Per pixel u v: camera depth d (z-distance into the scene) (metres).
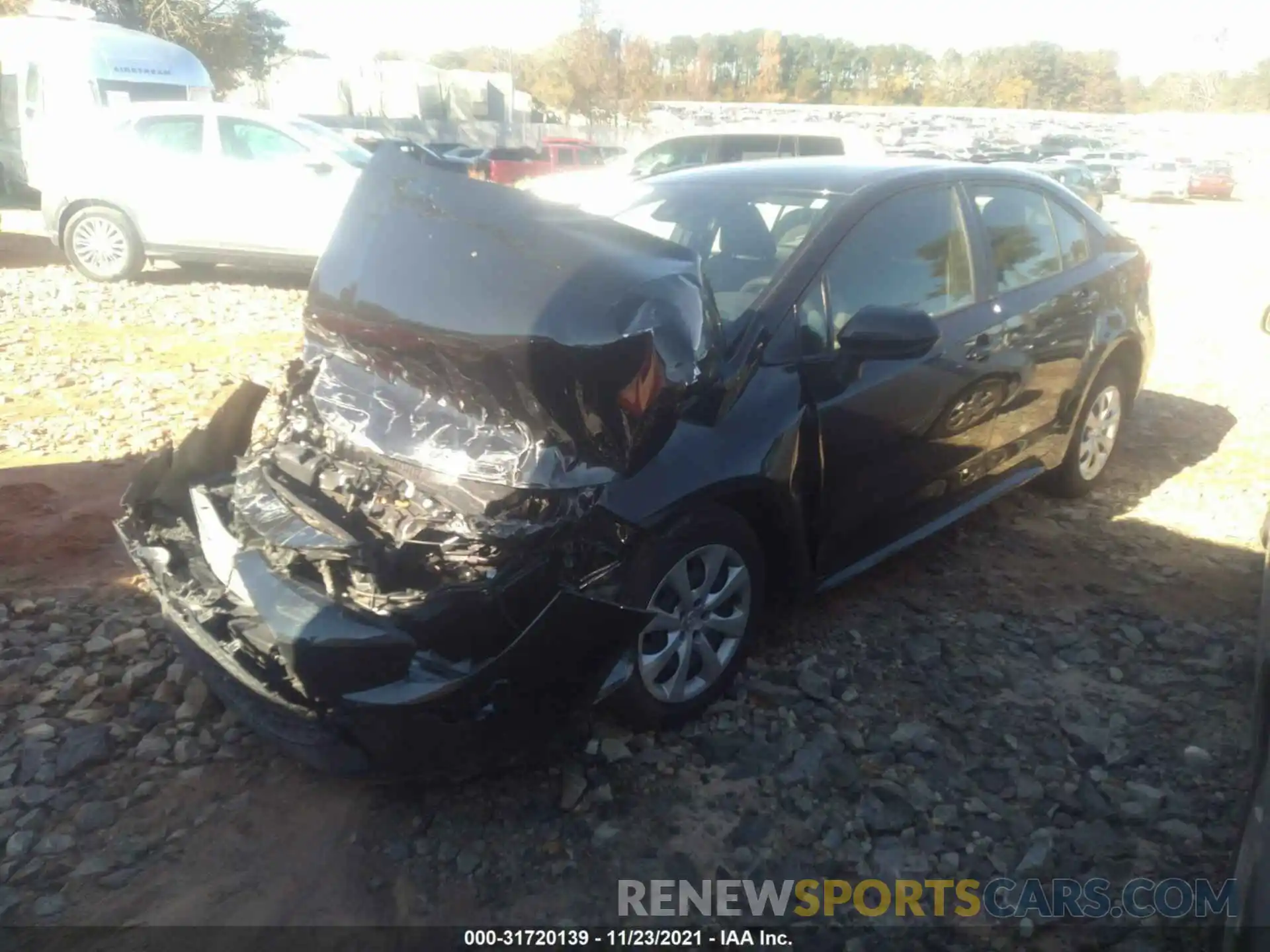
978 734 3.80
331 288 3.94
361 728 3.03
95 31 16.97
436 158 4.04
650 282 3.38
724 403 3.71
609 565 3.38
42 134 15.27
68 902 3.00
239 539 3.52
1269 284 14.73
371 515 3.49
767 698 3.98
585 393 3.28
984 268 4.90
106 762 3.57
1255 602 4.82
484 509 3.31
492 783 3.49
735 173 4.95
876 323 3.86
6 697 3.88
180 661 4.10
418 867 3.15
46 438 6.59
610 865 3.17
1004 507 5.89
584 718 3.31
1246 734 3.82
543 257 3.49
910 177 4.71
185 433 6.69
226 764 3.58
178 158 11.76
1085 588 4.94
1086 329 5.46
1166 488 6.23
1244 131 68.44
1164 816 3.38
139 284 12.02
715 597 3.78
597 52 49.66
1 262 13.16
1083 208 5.83
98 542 5.15
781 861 3.20
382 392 3.91
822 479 4.04
